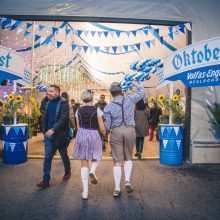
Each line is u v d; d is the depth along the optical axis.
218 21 6.58
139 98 4.25
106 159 6.58
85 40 10.96
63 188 4.38
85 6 6.42
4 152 6.04
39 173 5.25
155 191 4.29
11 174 5.17
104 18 6.43
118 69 12.69
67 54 12.13
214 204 3.76
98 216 3.33
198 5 6.57
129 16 6.46
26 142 6.23
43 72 12.31
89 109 3.98
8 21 6.27
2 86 9.29
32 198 3.92
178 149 6.08
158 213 3.44
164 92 12.38
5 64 5.78
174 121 6.32
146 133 6.67
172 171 5.55
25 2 6.38
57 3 6.40
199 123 6.51
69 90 13.09
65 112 4.45
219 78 5.41
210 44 5.53
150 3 6.49
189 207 3.65
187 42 6.62
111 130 4.13
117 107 4.07
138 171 5.52
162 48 11.62
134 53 11.91
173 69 6.19
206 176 5.18
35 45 11.30
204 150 6.31
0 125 6.45
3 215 3.33
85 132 3.90
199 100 6.53
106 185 4.58
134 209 3.56
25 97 10.47
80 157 3.88
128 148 4.10
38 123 10.70
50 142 4.45
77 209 3.54
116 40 10.95
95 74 12.93
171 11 6.51
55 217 3.29
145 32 6.58
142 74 11.01
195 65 5.75
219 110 6.26
